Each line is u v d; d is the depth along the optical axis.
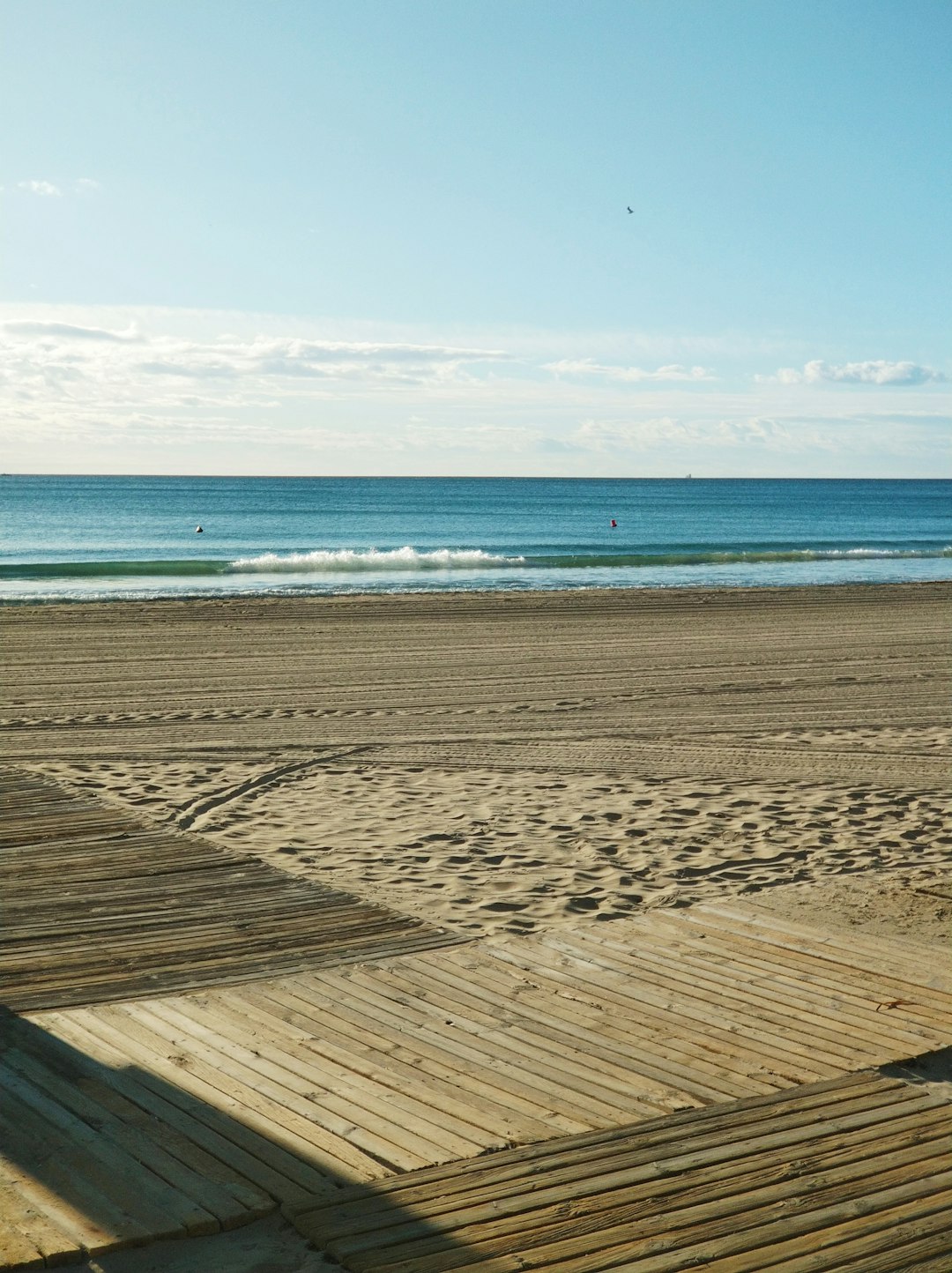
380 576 32.22
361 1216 3.41
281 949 5.77
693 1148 3.83
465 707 13.27
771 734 11.91
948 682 15.12
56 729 11.91
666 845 7.96
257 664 16.22
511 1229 3.36
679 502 107.62
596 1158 3.75
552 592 26.41
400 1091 4.21
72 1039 4.61
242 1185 3.57
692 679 15.21
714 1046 4.65
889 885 7.06
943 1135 3.97
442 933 6.09
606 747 11.29
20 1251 3.19
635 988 5.27
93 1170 3.63
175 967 5.48
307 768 10.32
